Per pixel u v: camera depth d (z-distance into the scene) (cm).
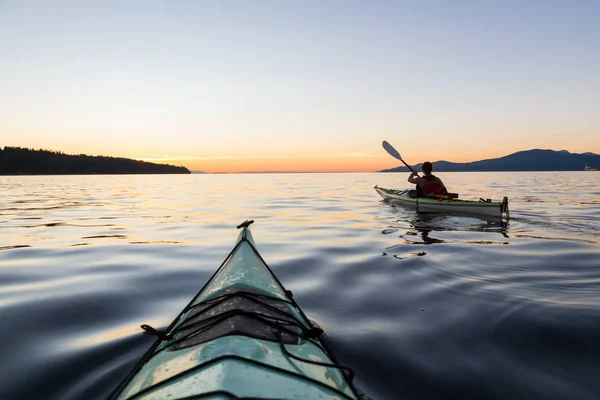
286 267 502
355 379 233
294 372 174
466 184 2916
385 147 1075
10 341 292
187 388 152
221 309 243
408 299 375
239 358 168
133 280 453
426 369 246
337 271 480
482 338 289
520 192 1914
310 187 2709
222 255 582
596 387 227
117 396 183
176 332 232
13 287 427
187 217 1043
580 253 543
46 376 241
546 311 330
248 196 1855
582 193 1825
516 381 233
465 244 613
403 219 914
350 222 902
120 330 311
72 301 382
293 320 245
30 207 1359
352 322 321
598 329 293
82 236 754
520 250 566
